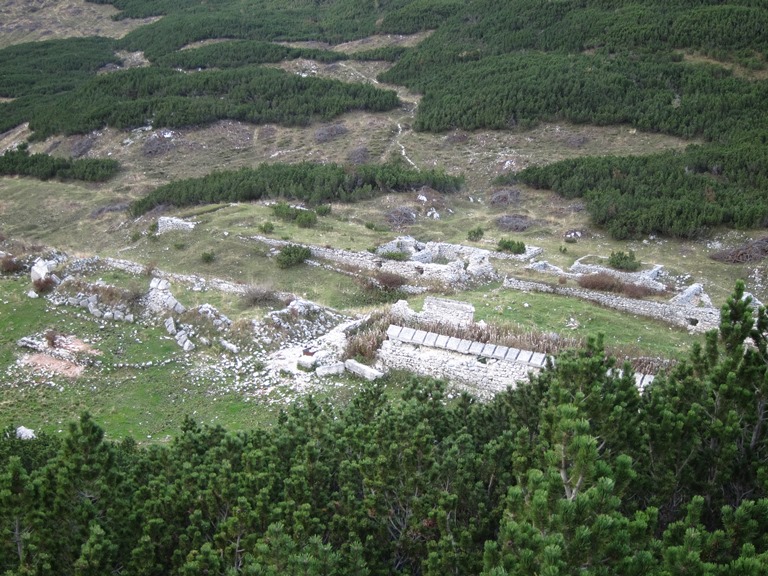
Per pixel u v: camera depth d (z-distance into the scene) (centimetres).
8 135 8169
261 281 3538
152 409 2425
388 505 1427
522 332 2656
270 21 11238
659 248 4444
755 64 6700
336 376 2503
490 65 8050
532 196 5619
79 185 6712
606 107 6775
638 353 2603
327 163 6462
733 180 5159
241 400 2444
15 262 3438
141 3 13312
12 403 2416
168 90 8300
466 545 1272
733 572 998
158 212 5350
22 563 1281
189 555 1284
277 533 1203
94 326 2903
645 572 1016
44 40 12094
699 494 1345
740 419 1384
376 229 4603
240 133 7544
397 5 10838
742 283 1495
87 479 1427
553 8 8781
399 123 7475
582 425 1110
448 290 3434
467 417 1727
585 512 1027
